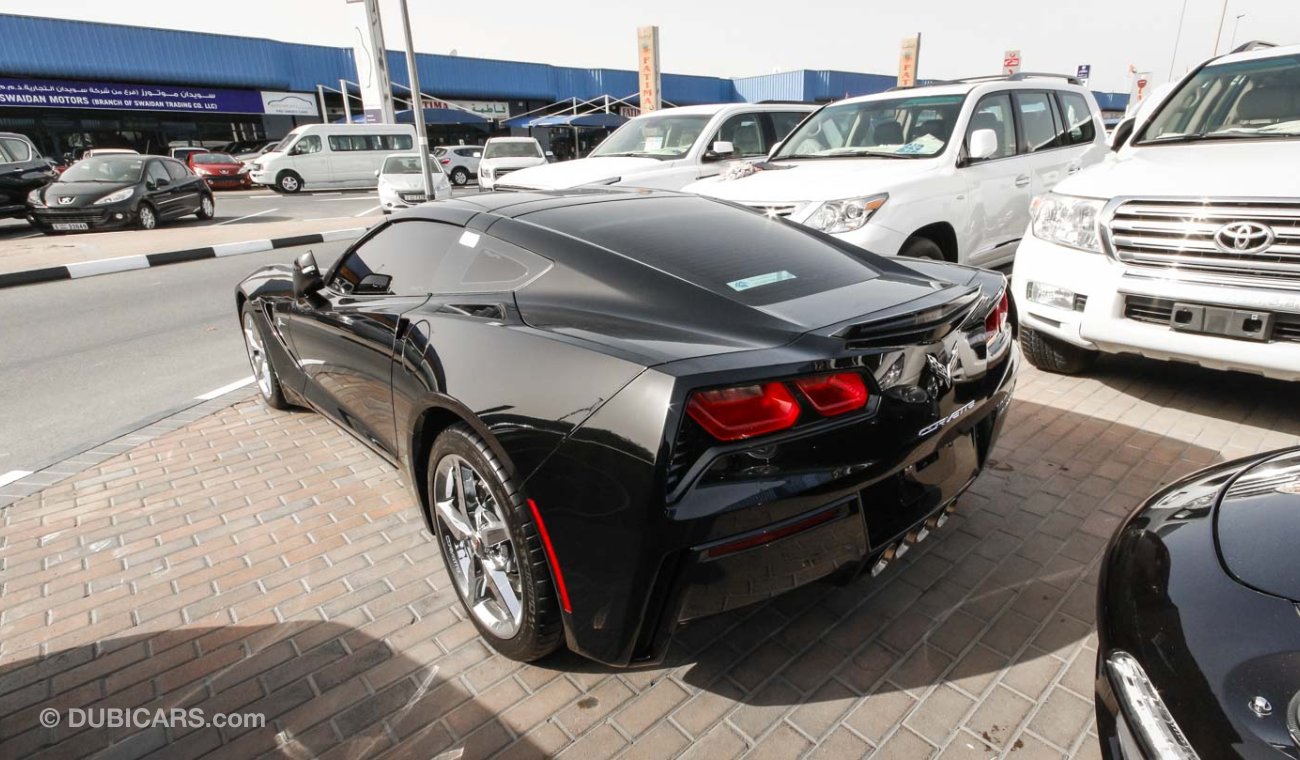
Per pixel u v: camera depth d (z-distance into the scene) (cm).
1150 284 348
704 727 201
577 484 185
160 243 1233
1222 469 189
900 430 197
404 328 257
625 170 782
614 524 180
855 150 601
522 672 225
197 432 416
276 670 228
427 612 254
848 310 205
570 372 192
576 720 205
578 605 194
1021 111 615
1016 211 595
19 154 1457
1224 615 138
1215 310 330
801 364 176
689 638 235
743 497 175
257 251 1188
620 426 178
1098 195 374
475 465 213
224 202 2155
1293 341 316
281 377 407
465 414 212
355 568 281
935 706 205
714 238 254
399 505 328
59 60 2689
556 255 238
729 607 188
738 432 173
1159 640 143
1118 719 146
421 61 3438
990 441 249
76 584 275
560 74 3959
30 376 544
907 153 565
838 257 259
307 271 336
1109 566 173
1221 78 453
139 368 558
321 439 401
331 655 234
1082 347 395
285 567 282
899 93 623
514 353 208
